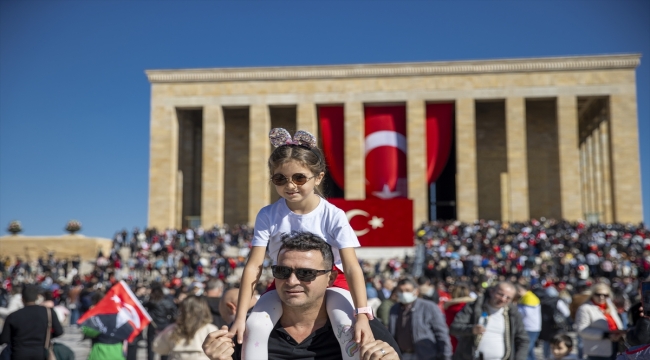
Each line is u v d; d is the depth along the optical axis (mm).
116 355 13406
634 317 11180
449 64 76000
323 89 77500
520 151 74188
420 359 11844
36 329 11844
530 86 75062
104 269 50250
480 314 11641
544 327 18328
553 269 44469
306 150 5266
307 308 5020
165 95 78750
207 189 76875
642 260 44219
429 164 76125
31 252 63031
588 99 77438
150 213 76938
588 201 84188
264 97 77938
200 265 50594
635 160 72812
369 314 4934
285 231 5402
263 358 4918
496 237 56062
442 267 43031
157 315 17391
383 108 77500
